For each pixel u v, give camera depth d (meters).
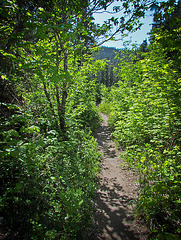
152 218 2.41
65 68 4.02
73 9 2.96
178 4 1.83
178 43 2.12
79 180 3.29
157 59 5.45
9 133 2.01
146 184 3.11
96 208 2.96
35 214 2.13
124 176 4.10
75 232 2.16
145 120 4.38
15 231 1.92
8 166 2.39
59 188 2.72
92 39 3.64
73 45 3.56
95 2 2.85
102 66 4.83
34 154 2.43
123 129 5.79
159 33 2.33
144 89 5.08
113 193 3.43
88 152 4.66
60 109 4.29
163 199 2.29
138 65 6.87
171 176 2.26
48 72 1.74
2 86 3.06
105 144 6.99
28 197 2.30
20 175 2.44
